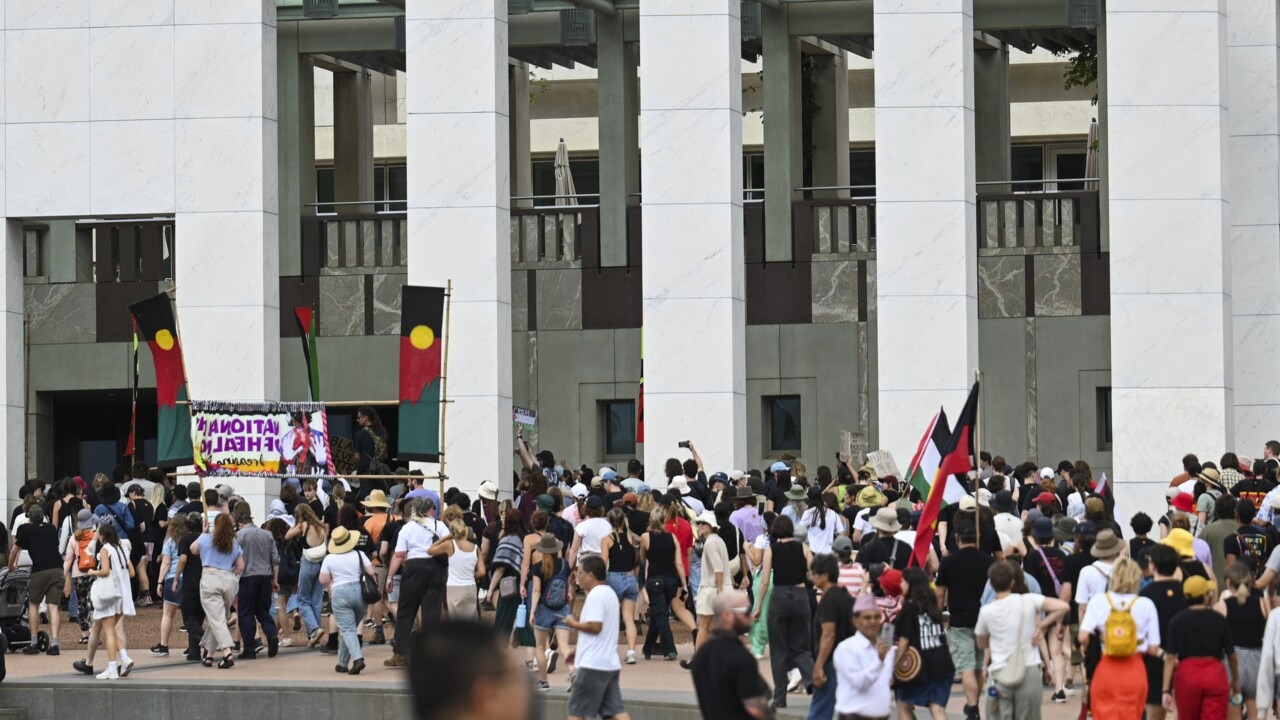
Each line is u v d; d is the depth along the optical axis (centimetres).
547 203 8031
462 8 4806
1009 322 5647
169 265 5938
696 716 2864
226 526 3488
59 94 4953
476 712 719
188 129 4906
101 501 4247
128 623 4200
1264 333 5097
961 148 4697
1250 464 4325
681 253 4738
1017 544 3008
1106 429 5600
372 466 4619
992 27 5616
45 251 5994
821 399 5697
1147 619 2347
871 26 5653
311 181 5978
